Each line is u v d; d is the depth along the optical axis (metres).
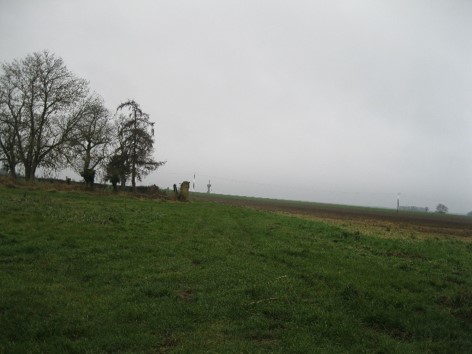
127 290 8.98
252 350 6.34
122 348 6.33
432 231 37.00
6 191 28.83
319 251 15.47
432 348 6.99
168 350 6.33
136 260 11.84
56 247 12.48
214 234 18.19
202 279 10.24
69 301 8.09
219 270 11.17
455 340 7.36
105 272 10.29
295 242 17.47
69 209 21.19
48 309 7.59
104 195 37.28
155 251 13.17
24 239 13.07
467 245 22.84
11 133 46.09
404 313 8.55
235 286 9.75
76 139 48.94
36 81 47.06
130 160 52.31
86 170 44.81
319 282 10.54
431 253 17.64
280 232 20.69
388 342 7.02
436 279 12.16
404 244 19.83
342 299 9.23
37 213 18.45
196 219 23.62
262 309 8.20
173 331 7.03
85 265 10.90
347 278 11.12
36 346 6.16
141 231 16.92
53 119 48.31
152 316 7.54
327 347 6.65
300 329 7.35
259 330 7.20
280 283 10.17
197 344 6.48
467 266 15.23
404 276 12.04
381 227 34.47
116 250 12.83
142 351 6.23
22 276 9.41
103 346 6.34
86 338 6.55
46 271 10.05
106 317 7.39
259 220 27.55
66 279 9.56
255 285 9.73
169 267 11.23
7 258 10.85
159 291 8.95
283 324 7.54
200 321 7.54
